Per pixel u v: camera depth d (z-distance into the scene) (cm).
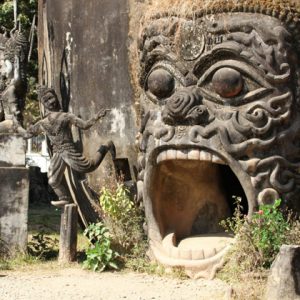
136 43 959
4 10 1734
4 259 984
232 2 845
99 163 1001
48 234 1225
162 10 891
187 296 776
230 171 988
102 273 907
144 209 934
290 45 835
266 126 831
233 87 836
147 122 899
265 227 805
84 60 1079
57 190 985
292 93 838
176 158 866
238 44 838
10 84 1047
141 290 809
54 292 802
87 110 1076
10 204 999
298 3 848
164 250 905
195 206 941
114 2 1030
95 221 1038
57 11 1138
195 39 859
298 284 691
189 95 853
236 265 822
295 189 846
